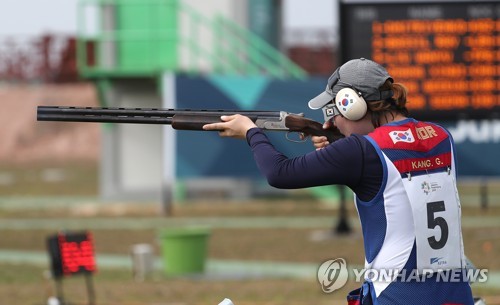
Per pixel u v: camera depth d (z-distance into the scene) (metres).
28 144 166.00
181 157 66.69
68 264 30.59
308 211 68.38
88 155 163.12
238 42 75.19
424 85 49.16
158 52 75.19
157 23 75.12
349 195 73.94
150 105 75.62
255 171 67.19
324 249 48.47
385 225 13.06
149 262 40.81
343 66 13.52
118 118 13.96
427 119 49.25
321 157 13.10
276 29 78.50
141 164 76.00
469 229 53.53
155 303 32.72
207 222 62.94
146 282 38.47
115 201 75.75
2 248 52.53
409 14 48.88
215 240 53.47
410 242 13.04
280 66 74.94
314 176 13.08
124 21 75.31
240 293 34.56
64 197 87.94
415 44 48.97
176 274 41.09
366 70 13.37
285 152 64.31
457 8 49.06
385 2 48.84
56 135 168.75
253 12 76.56
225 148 66.88
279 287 35.75
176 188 75.56
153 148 75.81
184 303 32.66
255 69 75.50
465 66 49.25
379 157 13.04
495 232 51.62
